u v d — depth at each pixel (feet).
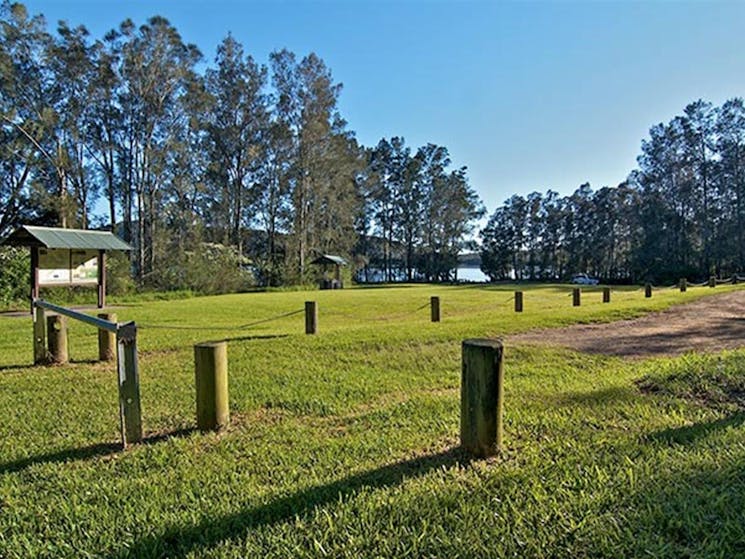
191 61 96.37
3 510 7.63
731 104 131.03
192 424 11.86
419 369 18.03
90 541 6.66
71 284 48.08
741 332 26.73
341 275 110.73
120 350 10.37
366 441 10.36
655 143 141.90
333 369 17.93
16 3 78.64
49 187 88.33
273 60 107.34
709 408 11.98
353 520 6.93
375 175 155.84
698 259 132.98
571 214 176.76
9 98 80.23
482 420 9.02
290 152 109.60
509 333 26.61
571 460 8.80
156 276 81.92
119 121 92.89
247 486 8.27
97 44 88.33
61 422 12.12
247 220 118.01
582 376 16.39
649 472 8.07
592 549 6.03
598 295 66.39
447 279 174.40
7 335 28.73
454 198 173.99
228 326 32.37
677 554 5.84
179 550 6.37
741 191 128.57
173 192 96.89
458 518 6.88
